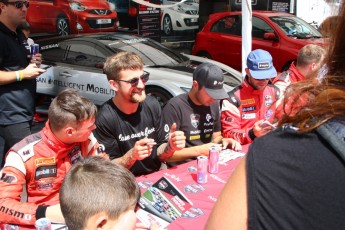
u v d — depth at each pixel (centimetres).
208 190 211
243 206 63
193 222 178
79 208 123
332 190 58
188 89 523
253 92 319
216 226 67
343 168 58
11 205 177
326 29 67
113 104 256
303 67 359
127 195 127
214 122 303
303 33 839
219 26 912
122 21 862
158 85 530
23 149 194
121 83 243
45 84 605
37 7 723
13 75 293
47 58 611
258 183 63
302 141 63
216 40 905
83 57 590
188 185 216
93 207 122
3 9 289
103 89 551
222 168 242
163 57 607
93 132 250
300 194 59
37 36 737
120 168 136
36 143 197
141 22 892
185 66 592
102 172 131
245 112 322
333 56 65
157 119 272
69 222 127
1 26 292
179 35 988
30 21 718
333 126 61
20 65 304
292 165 61
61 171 202
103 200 122
